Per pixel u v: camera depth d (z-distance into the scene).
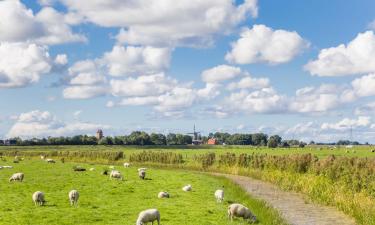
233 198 43.12
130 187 47.62
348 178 45.56
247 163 81.31
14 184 49.00
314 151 144.12
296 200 43.78
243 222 30.12
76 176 60.06
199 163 94.38
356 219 33.34
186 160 103.94
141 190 45.66
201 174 73.50
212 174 74.81
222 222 29.59
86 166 84.06
